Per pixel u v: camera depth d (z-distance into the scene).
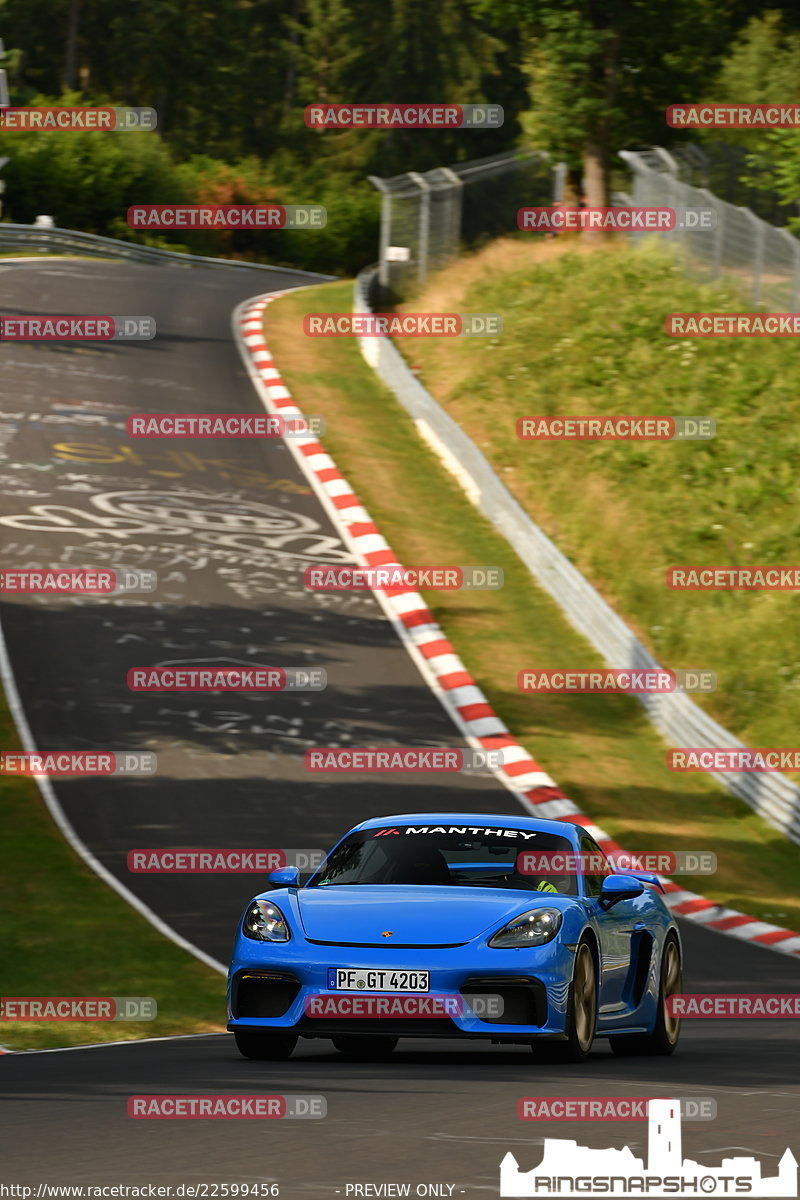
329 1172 22.42
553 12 179.88
